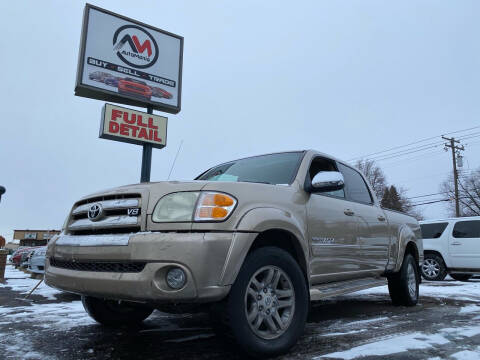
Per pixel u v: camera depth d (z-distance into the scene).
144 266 2.59
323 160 4.45
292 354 3.01
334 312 5.05
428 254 10.66
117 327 4.10
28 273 13.35
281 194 3.38
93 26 11.93
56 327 4.09
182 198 2.81
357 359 2.89
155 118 12.27
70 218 3.41
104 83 11.80
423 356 2.98
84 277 2.83
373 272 4.68
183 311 2.86
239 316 2.67
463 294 6.91
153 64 12.85
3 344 3.38
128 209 2.90
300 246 3.28
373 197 5.31
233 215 2.78
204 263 2.55
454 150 31.25
